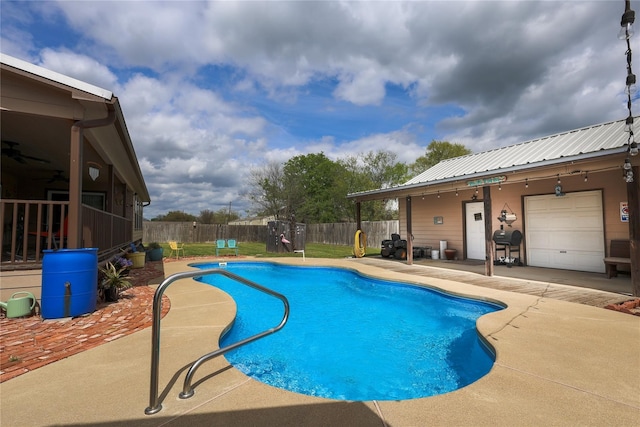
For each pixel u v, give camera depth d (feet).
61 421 6.81
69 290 14.84
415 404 7.59
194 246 69.36
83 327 13.56
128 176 38.40
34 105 16.51
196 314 15.87
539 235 30.96
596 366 9.56
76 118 17.19
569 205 28.63
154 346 7.16
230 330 15.20
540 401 7.63
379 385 11.19
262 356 13.65
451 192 39.73
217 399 7.78
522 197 32.24
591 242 27.17
